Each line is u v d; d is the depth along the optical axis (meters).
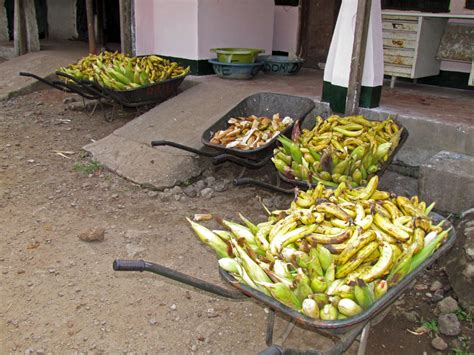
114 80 6.42
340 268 2.44
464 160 4.41
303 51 9.27
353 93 5.23
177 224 4.52
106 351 3.00
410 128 5.08
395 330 3.21
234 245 2.54
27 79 8.85
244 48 8.51
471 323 3.19
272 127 5.08
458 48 6.73
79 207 4.77
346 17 5.29
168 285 3.64
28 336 3.09
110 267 3.82
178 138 5.75
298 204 3.00
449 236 2.78
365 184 3.96
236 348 3.07
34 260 3.87
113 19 12.55
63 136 6.70
